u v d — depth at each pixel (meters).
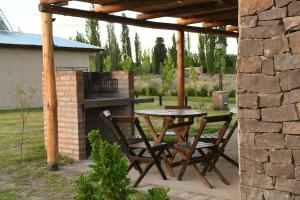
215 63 26.64
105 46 37.12
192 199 4.60
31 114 15.23
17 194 4.90
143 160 5.48
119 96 8.21
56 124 6.19
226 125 5.55
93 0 6.82
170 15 8.45
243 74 3.39
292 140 3.15
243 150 3.43
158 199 2.03
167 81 22.69
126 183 2.28
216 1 7.04
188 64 26.44
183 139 6.22
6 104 18.19
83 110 6.96
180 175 5.46
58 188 5.14
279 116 3.20
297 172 3.14
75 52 21.12
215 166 5.86
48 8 6.12
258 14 3.26
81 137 6.91
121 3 7.20
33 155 7.07
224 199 4.58
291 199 3.18
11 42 18.36
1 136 9.57
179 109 6.95
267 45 3.23
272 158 3.26
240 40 3.38
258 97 3.31
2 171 6.07
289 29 3.11
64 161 6.72
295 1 3.07
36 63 19.42
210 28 10.36
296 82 3.10
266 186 3.30
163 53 36.78
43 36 6.17
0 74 17.98
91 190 2.27
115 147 2.30
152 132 6.13
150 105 17.34
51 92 6.15
